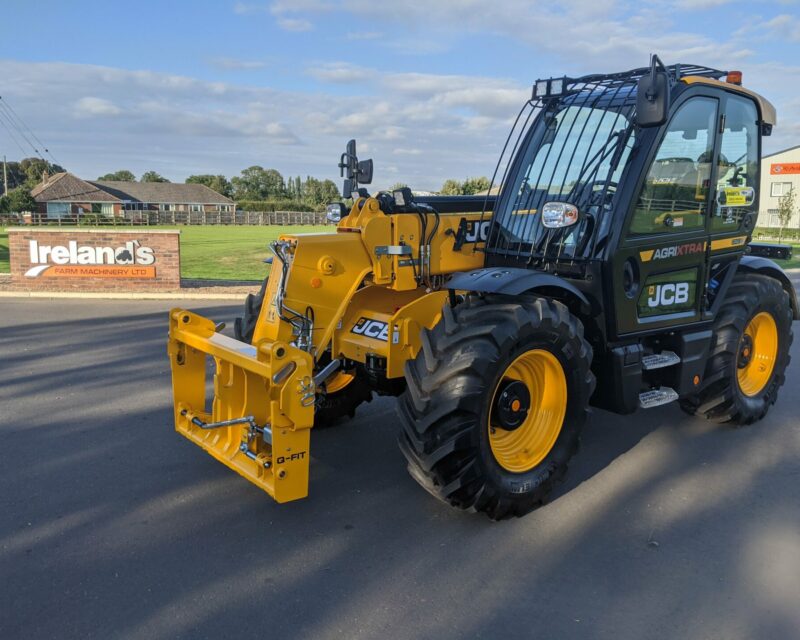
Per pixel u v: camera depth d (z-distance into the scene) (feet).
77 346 25.18
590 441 15.78
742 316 15.72
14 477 13.28
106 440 15.30
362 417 17.24
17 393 18.90
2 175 353.10
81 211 230.07
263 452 11.75
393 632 8.75
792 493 13.15
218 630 8.70
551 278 11.93
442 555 10.71
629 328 13.26
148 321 30.89
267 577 9.97
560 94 13.75
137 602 9.27
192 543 10.90
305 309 12.76
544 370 12.20
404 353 12.75
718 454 15.10
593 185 13.19
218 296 39.06
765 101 16.02
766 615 9.27
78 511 11.91
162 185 275.39
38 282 40.04
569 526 11.72
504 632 8.81
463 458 10.82
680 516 12.14
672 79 13.25
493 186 15.24
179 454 14.55
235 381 12.17
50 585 9.62
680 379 14.49
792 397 19.70
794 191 139.44
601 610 9.33
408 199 13.71
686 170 13.91
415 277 13.97
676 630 8.92
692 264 14.48
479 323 11.02
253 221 224.94
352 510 12.18
